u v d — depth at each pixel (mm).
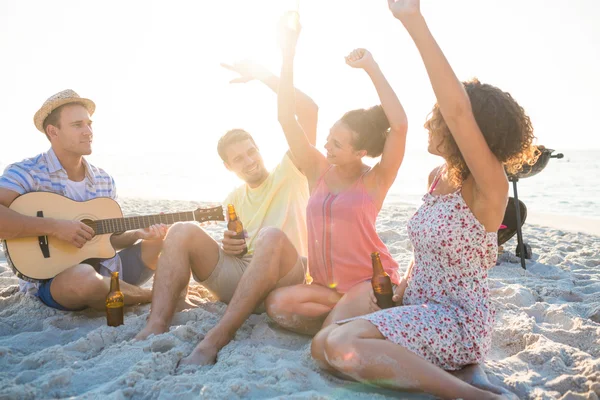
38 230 3297
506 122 2178
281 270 3045
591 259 5469
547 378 2527
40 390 2250
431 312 2342
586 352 2857
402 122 2766
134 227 3619
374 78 2826
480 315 2365
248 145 3402
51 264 3412
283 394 2262
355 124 2824
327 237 2945
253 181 3490
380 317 2307
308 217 3053
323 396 2172
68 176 3613
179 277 3047
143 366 2439
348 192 2939
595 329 3055
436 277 2441
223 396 2182
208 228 7348
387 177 2916
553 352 2746
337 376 2453
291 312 2902
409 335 2262
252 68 3568
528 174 4852
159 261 3074
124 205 11086
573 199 15719
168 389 2268
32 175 3480
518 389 2410
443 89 2066
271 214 3467
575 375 2498
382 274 2744
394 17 2062
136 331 2984
